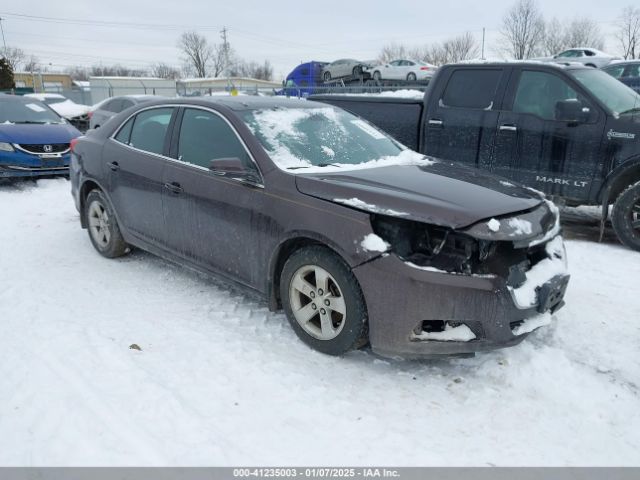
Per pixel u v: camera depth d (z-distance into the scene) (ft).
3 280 15.25
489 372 10.57
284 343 11.71
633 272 16.43
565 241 19.86
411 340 9.92
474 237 9.67
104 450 8.20
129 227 15.85
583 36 185.26
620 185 18.71
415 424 9.06
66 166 31.32
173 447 8.32
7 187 30.40
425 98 22.53
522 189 12.12
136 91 127.24
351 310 10.39
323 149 13.20
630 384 10.24
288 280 11.45
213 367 10.68
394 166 12.87
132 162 15.26
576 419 9.25
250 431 8.77
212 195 12.79
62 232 20.61
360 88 51.98
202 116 13.84
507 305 9.67
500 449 8.50
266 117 13.46
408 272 9.66
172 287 14.93
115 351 11.17
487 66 21.03
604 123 18.19
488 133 20.72
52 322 12.53
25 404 9.30
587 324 12.75
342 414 9.29
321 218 10.64
